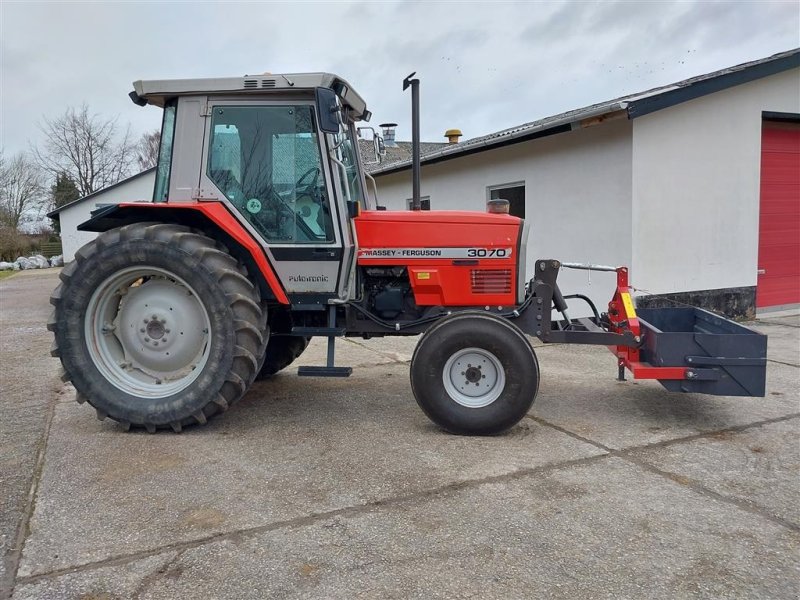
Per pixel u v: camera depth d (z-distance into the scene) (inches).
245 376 156.0
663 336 158.6
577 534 106.2
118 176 1734.7
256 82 157.8
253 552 100.8
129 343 164.6
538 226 346.9
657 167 293.3
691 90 290.0
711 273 317.4
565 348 274.2
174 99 164.4
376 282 179.5
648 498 119.8
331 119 147.5
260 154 161.9
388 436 156.1
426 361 154.5
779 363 233.1
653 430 160.2
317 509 115.7
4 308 474.0
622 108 271.3
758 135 327.0
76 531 107.7
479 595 89.1
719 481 127.8
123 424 158.1
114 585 92.0
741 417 170.4
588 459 140.1
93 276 155.7
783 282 359.3
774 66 315.3
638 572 94.7
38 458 141.9
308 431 160.2
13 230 1344.7
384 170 488.1
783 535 105.6
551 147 333.4
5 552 101.1
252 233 161.2
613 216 298.7
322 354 262.8
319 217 162.7
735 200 322.0
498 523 110.0
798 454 142.6
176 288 162.1
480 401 155.6
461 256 171.3
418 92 215.2
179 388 159.8
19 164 1488.7
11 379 224.8
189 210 161.2
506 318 170.9
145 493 122.7
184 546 102.8
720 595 88.9
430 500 119.1
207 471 133.9
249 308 155.1
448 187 430.0
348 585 91.7
